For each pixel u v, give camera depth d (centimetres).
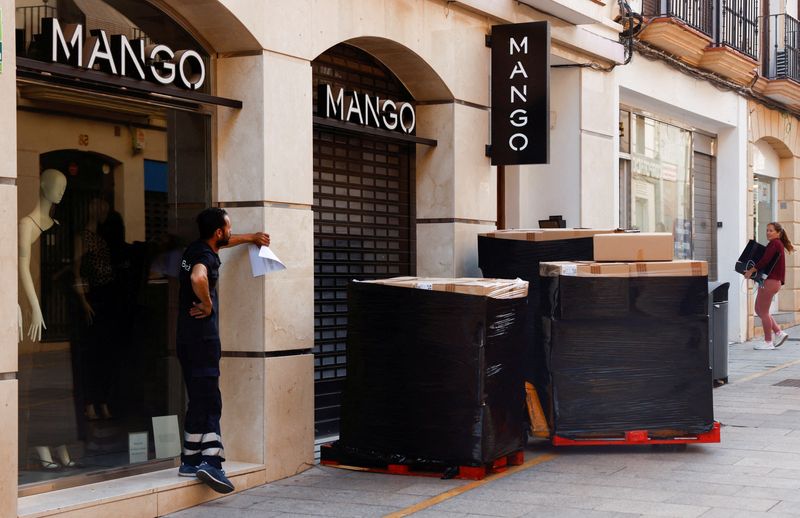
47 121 667
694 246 1833
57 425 678
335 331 942
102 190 709
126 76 695
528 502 685
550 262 901
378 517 657
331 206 937
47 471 670
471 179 1047
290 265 803
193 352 707
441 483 755
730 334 1912
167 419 761
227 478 731
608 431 842
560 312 845
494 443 773
